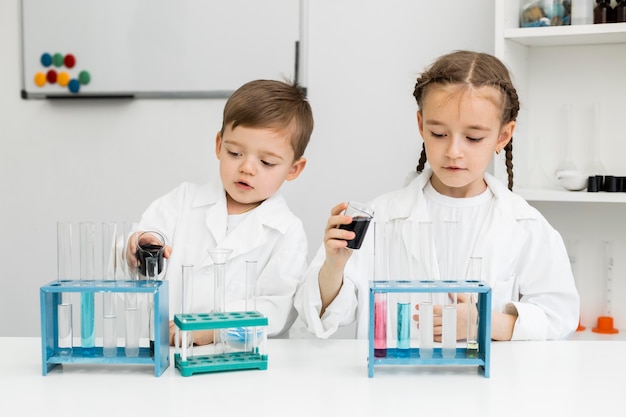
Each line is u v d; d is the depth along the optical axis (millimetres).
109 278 1148
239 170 1528
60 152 2531
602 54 2127
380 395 1011
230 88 2387
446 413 942
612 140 2137
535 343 1312
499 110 1444
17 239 2582
